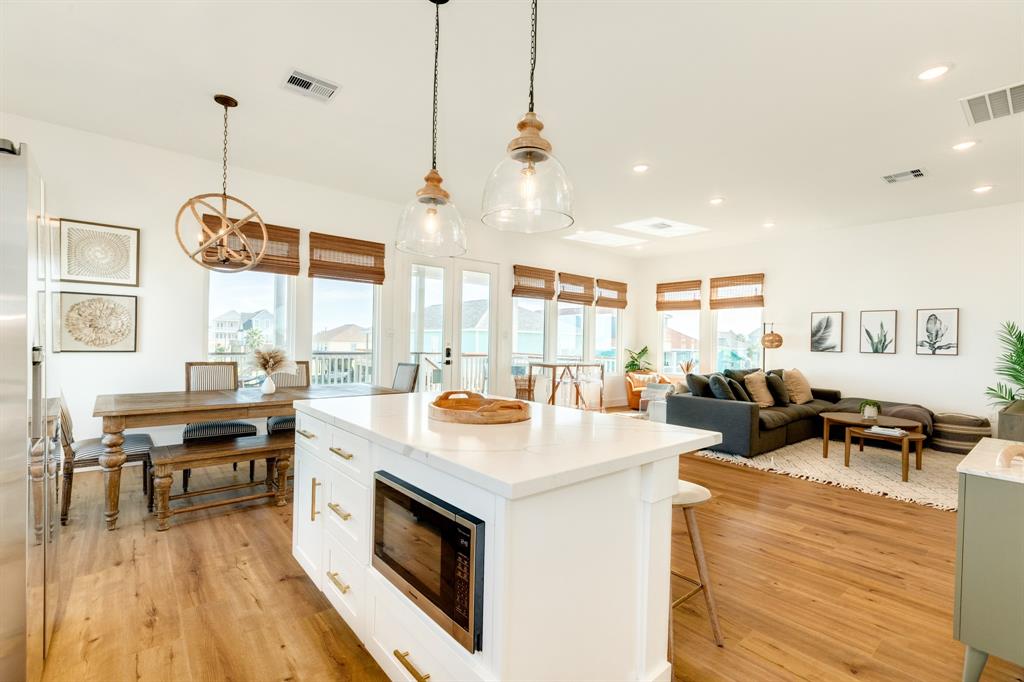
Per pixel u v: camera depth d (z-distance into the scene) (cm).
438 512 126
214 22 239
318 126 357
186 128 365
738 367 743
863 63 261
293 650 177
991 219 523
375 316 549
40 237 163
